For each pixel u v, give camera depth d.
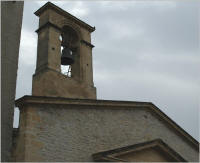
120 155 15.74
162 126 19.44
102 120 16.20
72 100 15.12
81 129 15.07
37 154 13.08
